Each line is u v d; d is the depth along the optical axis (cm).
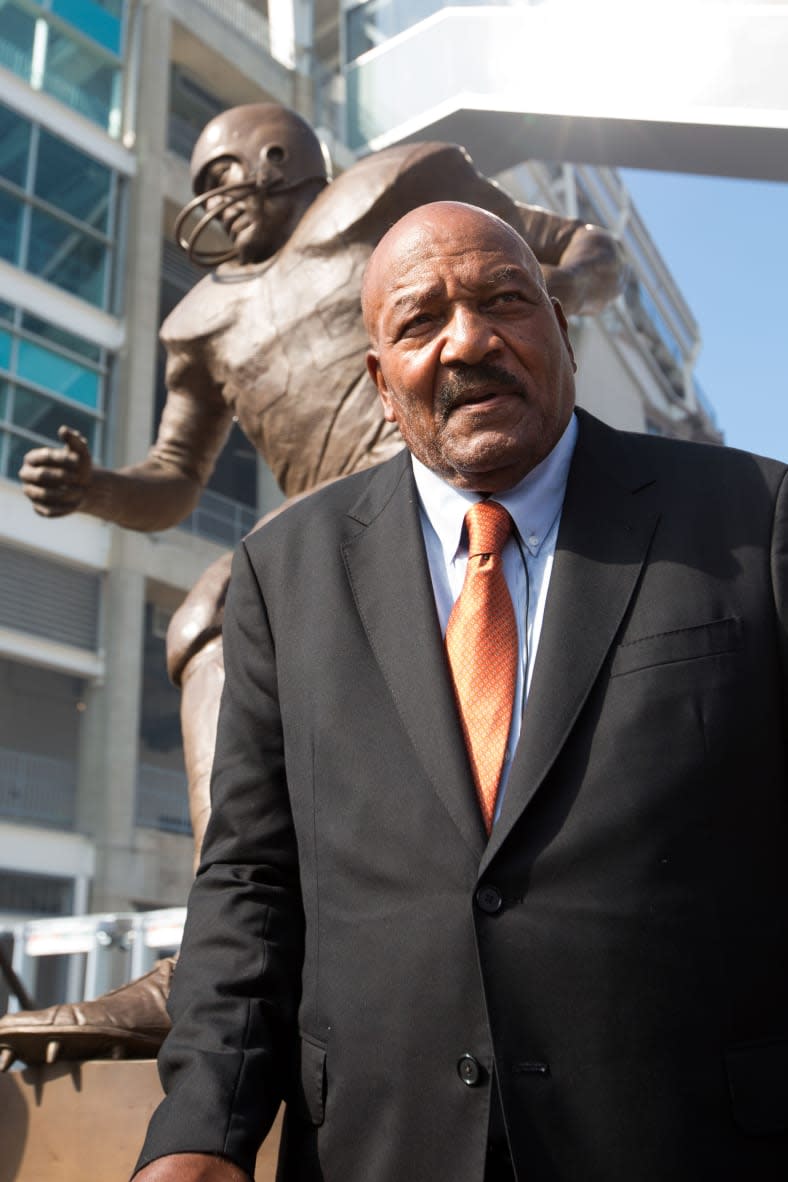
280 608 130
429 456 126
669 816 102
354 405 258
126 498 287
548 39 458
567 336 139
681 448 127
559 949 99
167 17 1820
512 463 122
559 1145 95
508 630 117
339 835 112
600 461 126
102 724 1560
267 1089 112
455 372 121
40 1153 177
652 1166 93
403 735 113
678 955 99
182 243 293
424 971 103
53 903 1507
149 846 1545
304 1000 114
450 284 123
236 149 286
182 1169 101
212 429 305
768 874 103
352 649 121
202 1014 115
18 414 1552
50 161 1658
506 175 1542
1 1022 181
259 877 125
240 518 1855
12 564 1518
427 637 117
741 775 104
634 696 107
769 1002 99
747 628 110
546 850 102
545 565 122
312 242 267
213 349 284
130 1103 172
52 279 1634
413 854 107
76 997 627
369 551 128
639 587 113
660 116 430
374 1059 104
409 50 507
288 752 122
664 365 1977
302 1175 108
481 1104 98
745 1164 94
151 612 1764
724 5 432
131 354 1672
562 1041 97
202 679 234
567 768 105
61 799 1570
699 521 117
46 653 1518
